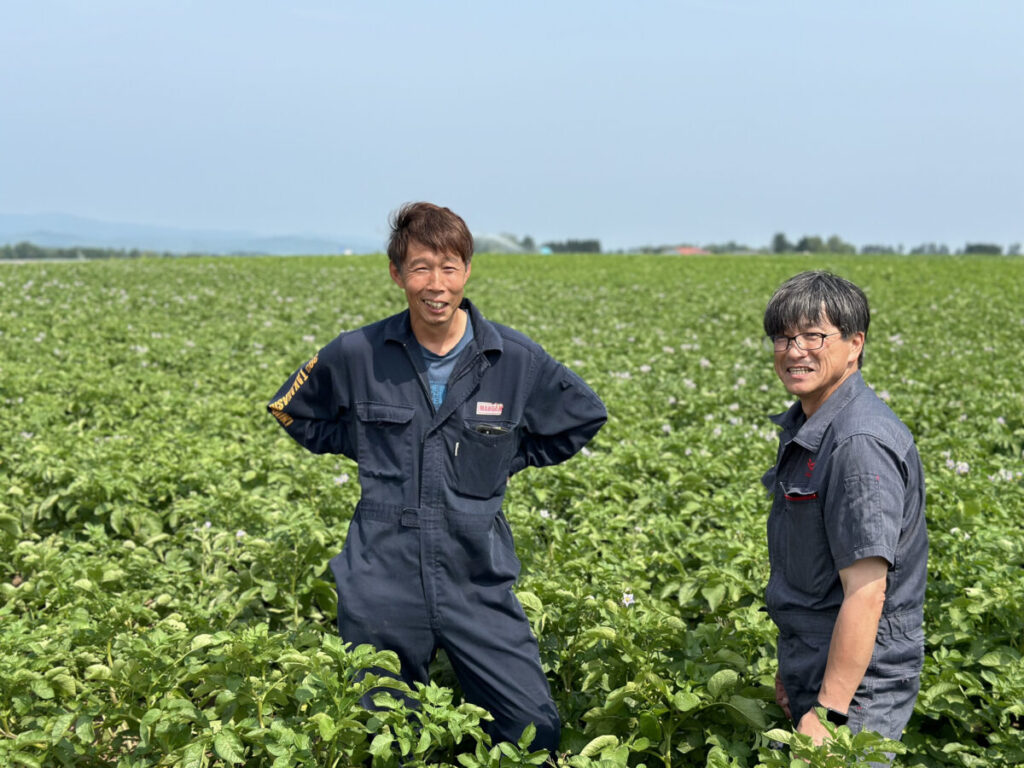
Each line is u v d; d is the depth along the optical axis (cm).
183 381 1109
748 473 693
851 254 4241
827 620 297
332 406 353
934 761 373
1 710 352
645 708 358
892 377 1129
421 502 329
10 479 659
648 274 2855
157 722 318
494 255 4134
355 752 329
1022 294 2142
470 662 331
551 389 345
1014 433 877
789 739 275
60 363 1168
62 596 461
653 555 501
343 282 2372
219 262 3148
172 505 645
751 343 1417
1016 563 496
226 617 462
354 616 329
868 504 269
